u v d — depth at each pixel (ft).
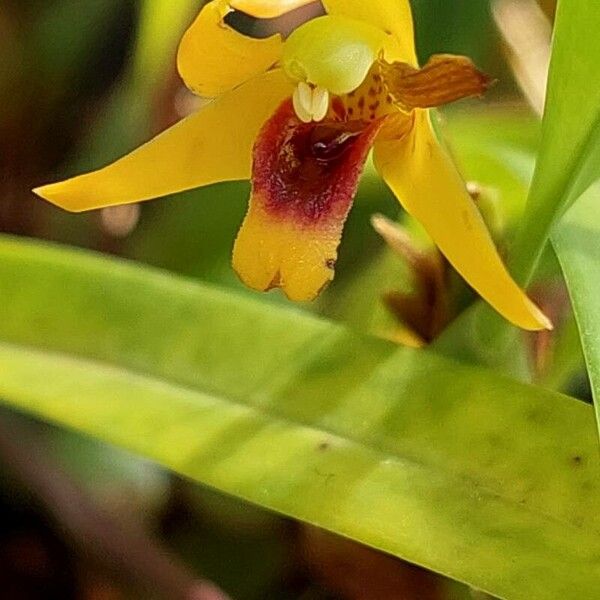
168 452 0.39
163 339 0.41
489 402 0.38
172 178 0.39
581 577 0.36
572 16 0.36
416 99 0.37
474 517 0.37
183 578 0.47
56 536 0.49
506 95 0.54
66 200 0.38
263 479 0.38
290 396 0.39
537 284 0.46
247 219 0.38
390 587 0.47
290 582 0.49
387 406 0.39
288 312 0.41
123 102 0.54
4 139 0.54
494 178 0.48
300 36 0.37
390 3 0.37
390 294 0.41
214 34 0.38
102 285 0.41
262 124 0.39
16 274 0.42
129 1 0.56
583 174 0.37
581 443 0.38
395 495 0.37
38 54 0.55
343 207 0.38
